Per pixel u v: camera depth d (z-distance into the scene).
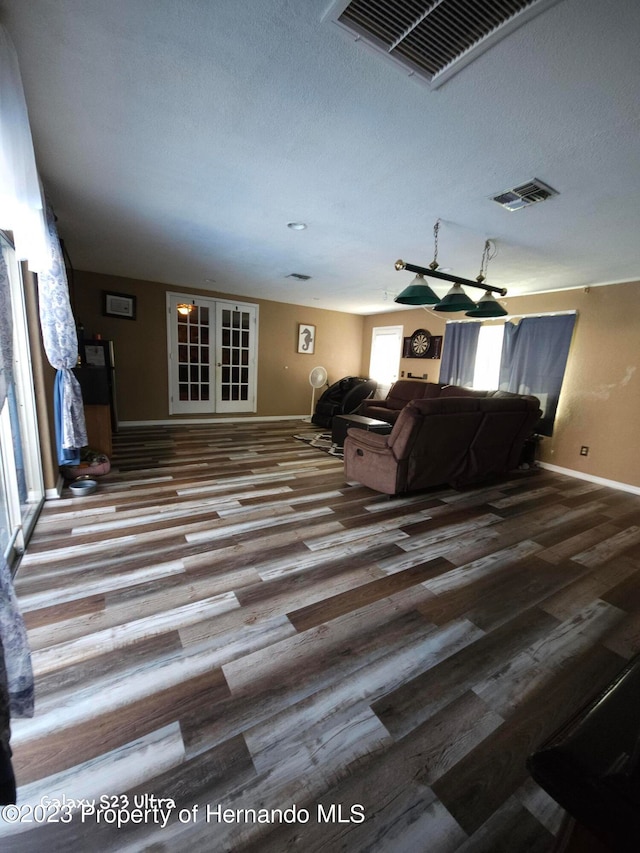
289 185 2.32
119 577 2.02
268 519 2.82
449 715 1.32
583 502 3.57
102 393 3.65
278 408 7.25
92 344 4.40
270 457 4.51
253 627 1.70
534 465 4.89
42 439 2.84
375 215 2.73
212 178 2.27
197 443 5.04
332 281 5.05
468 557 2.42
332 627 1.72
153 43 1.29
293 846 0.94
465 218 2.68
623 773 0.46
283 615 1.78
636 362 4.00
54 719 1.23
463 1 1.08
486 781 1.11
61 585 1.93
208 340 6.37
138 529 2.56
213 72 1.42
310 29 1.20
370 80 1.41
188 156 2.03
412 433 3.05
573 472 4.54
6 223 1.30
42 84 1.49
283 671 1.47
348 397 6.52
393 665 1.53
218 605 1.83
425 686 1.44
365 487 3.62
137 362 5.84
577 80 1.33
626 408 4.08
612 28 1.10
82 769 1.09
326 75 1.40
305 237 3.32
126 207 2.74
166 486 3.39
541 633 1.76
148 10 1.16
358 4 1.11
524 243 3.12
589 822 0.45
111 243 3.68
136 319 5.71
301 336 7.27
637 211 2.39
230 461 4.27
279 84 1.46
